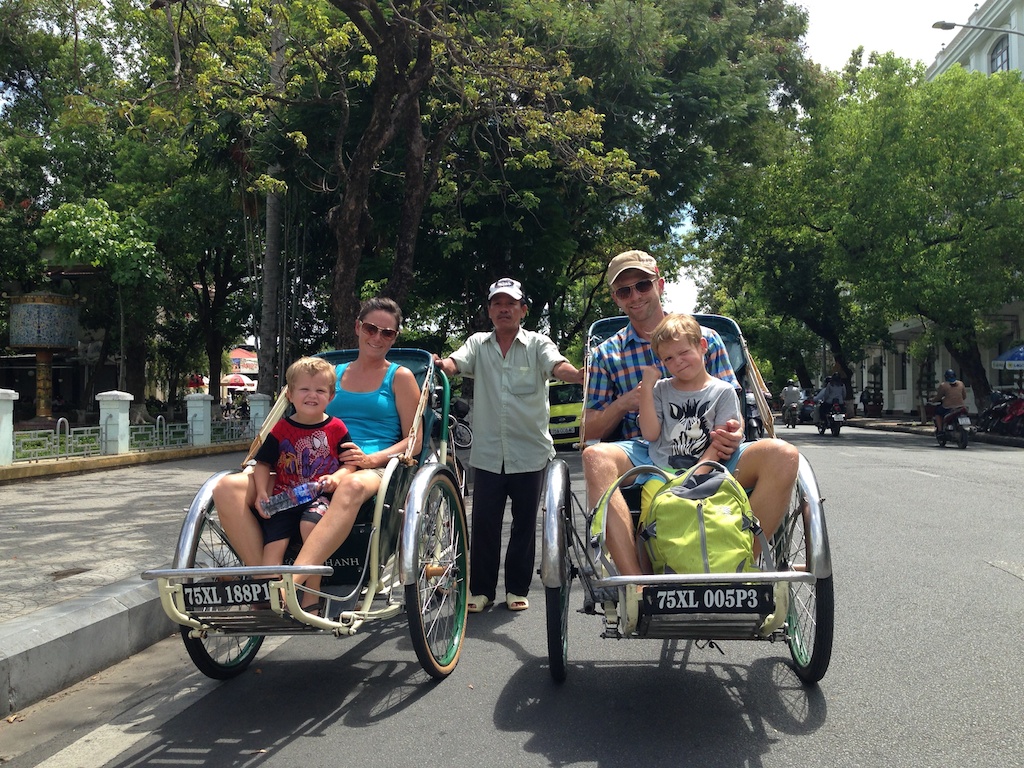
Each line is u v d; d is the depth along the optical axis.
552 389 18.16
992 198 21.53
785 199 24.66
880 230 22.14
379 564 4.09
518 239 16.67
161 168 24.31
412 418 4.83
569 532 4.15
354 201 12.66
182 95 12.27
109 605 4.77
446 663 4.25
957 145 21.62
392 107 14.34
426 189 13.92
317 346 25.81
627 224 23.98
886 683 3.94
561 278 19.75
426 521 4.29
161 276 22.97
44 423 20.39
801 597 4.02
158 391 38.69
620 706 3.77
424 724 3.64
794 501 3.96
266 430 4.29
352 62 15.20
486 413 5.46
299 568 3.53
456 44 12.67
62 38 24.78
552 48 15.81
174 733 3.63
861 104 23.25
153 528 7.72
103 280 25.89
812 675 3.85
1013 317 28.31
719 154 21.16
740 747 3.30
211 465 14.41
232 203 22.66
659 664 4.33
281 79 13.41
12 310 23.55
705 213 25.30
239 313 29.77
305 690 4.13
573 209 18.12
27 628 4.20
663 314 4.75
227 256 30.02
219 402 30.98
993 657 4.26
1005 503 9.26
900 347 39.78
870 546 6.94
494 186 16.05
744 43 20.81
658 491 3.68
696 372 4.06
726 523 3.49
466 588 4.75
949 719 3.52
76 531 7.55
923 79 22.70
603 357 4.76
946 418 18.36
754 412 4.95
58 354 29.81
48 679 4.16
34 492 10.49
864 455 15.79
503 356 5.48
